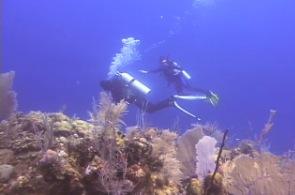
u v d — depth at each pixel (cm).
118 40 8069
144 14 8444
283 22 7931
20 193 298
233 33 8238
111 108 353
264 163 503
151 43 8481
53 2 7838
